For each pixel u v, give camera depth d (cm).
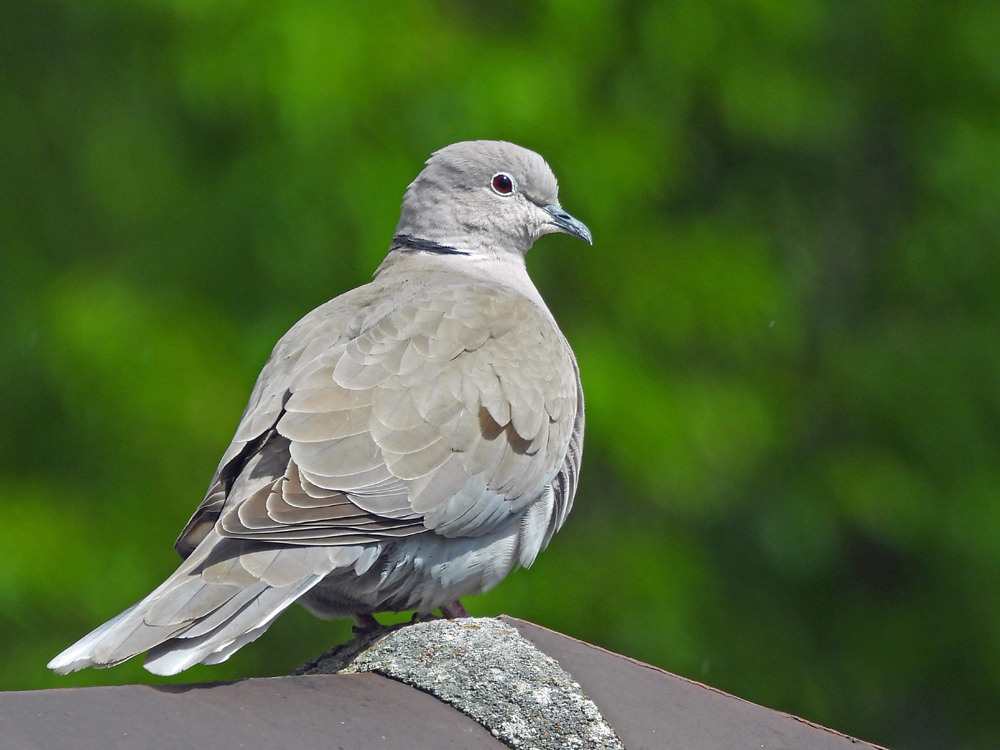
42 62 1628
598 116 1605
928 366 1723
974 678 1745
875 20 1811
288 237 1455
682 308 1586
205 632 477
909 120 1820
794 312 1666
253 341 1473
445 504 585
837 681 1745
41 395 1541
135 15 1566
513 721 464
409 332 621
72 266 1577
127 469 1493
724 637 1658
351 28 1454
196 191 1544
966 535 1677
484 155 811
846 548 1784
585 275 1599
